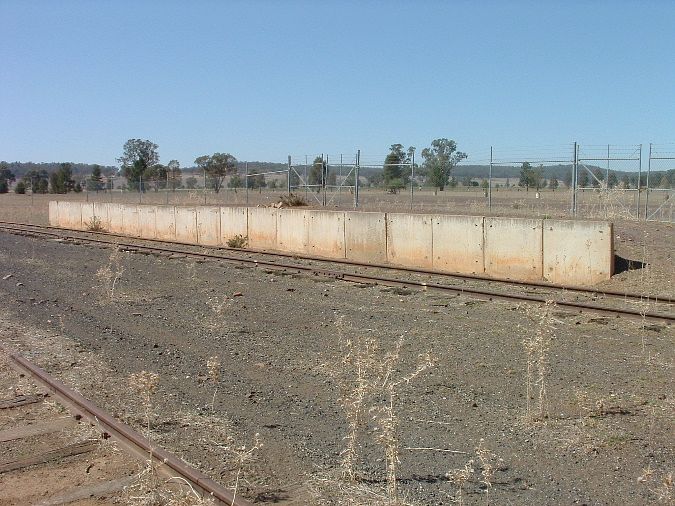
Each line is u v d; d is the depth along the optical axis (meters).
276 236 30.34
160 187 80.69
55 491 7.03
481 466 7.47
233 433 8.51
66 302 17.73
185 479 7.03
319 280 20.28
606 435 8.23
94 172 110.31
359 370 8.73
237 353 12.28
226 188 73.44
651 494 6.77
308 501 6.73
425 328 13.96
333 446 8.08
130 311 16.33
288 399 9.79
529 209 35.34
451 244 22.44
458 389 10.06
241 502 6.45
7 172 130.38
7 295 19.17
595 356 11.70
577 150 30.69
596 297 17.02
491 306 16.03
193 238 36.44
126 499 6.77
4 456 7.96
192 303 17.30
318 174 51.88
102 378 10.88
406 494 6.81
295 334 13.70
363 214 25.62
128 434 8.13
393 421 7.30
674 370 10.82
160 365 11.58
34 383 10.62
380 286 19.03
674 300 16.09
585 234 19.14
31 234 40.09
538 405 9.27
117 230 44.16
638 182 30.25
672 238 24.11
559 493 6.82
